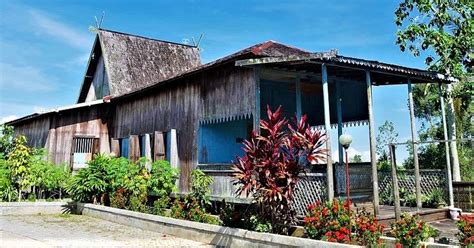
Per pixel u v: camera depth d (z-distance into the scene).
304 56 8.92
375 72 10.38
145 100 16.30
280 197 7.82
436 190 11.62
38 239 9.09
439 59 14.27
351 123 14.33
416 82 12.18
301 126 8.20
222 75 12.05
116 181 13.73
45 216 13.20
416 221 7.28
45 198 15.66
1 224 11.30
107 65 21.02
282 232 8.26
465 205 11.72
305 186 9.34
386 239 7.10
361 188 10.92
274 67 10.43
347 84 12.85
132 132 16.91
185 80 13.91
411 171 12.30
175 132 13.93
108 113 18.78
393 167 8.73
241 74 11.26
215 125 13.23
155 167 13.16
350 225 7.32
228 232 8.52
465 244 6.40
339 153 12.28
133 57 22.22
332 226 7.30
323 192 8.96
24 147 14.45
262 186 8.05
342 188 9.88
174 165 13.70
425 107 21.97
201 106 12.90
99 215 12.84
